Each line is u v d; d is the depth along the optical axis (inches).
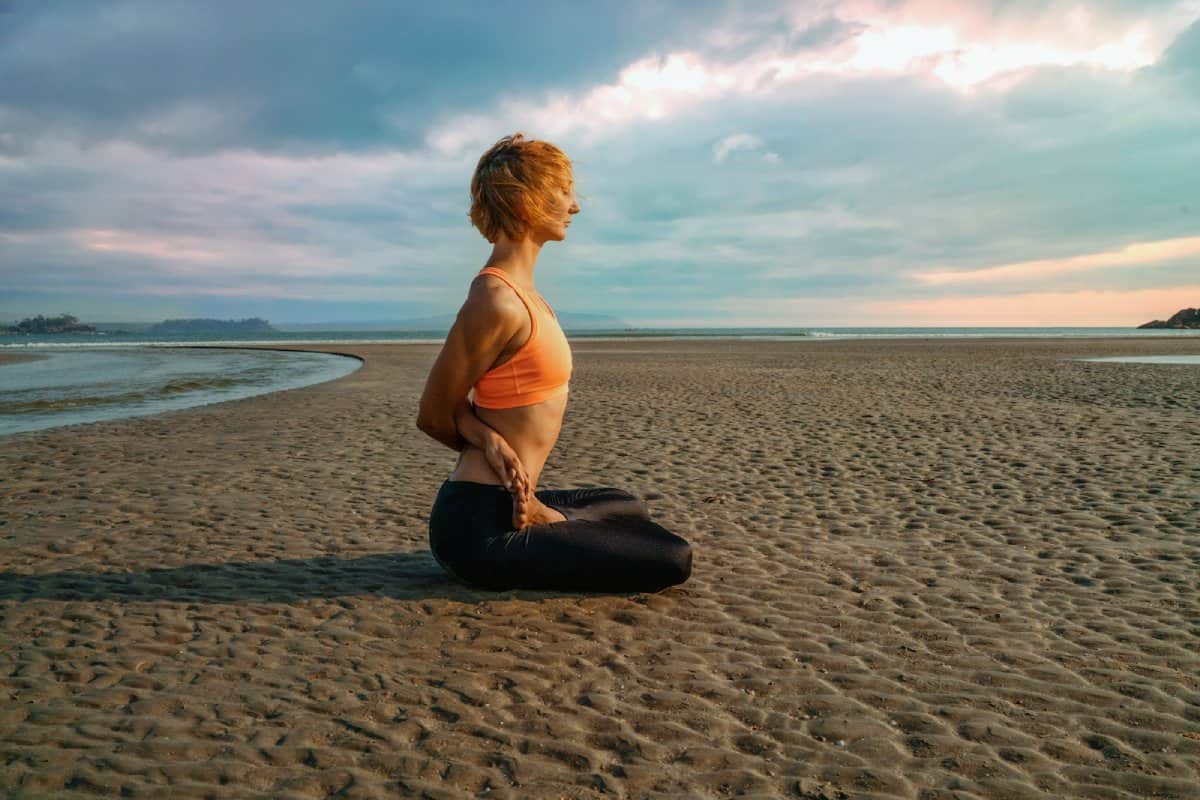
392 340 3073.3
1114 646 117.7
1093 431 346.3
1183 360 971.3
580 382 663.8
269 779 81.7
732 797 79.6
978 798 79.5
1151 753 88.0
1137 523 190.2
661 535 138.5
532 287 132.2
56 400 565.3
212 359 1338.6
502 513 133.8
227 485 243.3
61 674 106.4
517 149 126.1
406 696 100.4
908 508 209.8
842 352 1330.0
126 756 85.6
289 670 108.0
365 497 226.8
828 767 85.1
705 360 1072.2
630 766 84.9
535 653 114.1
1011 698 101.3
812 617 129.9
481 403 133.0
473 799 78.6
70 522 194.9
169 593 140.4
